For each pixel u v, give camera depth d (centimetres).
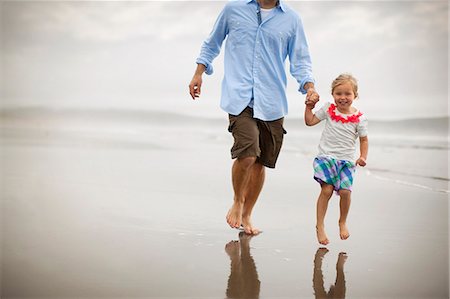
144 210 451
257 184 399
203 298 269
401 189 545
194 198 500
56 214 436
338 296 274
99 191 532
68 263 315
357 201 494
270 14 394
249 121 387
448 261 328
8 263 315
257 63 392
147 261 321
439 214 445
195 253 339
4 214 436
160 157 772
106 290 277
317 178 370
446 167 677
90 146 902
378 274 306
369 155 781
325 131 379
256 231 392
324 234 361
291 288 284
